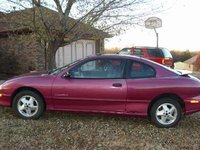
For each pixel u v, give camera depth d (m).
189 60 43.72
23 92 8.33
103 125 8.05
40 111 8.33
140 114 8.02
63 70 8.34
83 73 8.23
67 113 9.06
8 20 11.28
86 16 10.83
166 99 7.99
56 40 11.44
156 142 6.94
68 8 10.96
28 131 7.43
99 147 6.57
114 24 11.52
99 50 23.66
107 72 8.16
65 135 7.21
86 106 8.16
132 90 7.96
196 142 7.00
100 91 8.03
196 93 7.97
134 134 7.45
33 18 10.72
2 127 7.67
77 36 11.27
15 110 8.42
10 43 19.95
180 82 7.98
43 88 8.23
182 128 8.05
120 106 8.05
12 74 20.30
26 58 19.95
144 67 8.16
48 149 6.42
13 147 6.48
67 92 8.14
